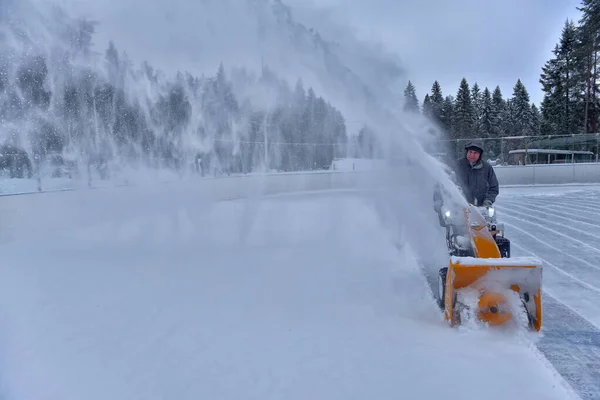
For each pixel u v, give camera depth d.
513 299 4.53
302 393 3.34
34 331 4.90
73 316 5.37
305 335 4.49
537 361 3.86
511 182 27.81
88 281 7.05
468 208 5.12
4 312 5.58
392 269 7.32
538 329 4.54
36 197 12.27
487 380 3.49
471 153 5.95
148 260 8.60
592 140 27.22
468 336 4.38
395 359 3.87
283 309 5.37
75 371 3.89
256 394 3.35
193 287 6.52
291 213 15.33
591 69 40.34
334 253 8.75
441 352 4.01
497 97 59.50
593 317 5.09
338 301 5.67
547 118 46.56
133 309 5.56
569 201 18.78
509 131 57.25
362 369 3.70
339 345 4.21
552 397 3.26
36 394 3.52
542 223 12.77
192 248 9.76
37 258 8.95
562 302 5.66
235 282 6.74
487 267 4.44
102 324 5.05
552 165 27.14
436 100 44.28
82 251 9.62
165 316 5.24
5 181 12.71
